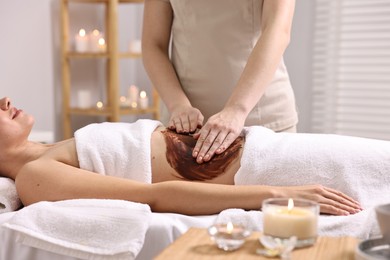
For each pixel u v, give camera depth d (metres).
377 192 1.70
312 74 4.32
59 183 1.70
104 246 1.49
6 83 4.14
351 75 4.21
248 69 1.93
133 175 1.78
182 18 2.17
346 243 1.17
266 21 2.05
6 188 1.79
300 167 1.72
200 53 2.14
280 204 1.20
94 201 1.59
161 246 1.52
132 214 1.52
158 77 2.17
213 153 1.77
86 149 1.79
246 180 1.74
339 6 4.19
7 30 4.12
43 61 4.31
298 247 1.14
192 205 1.64
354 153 1.73
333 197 1.60
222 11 2.10
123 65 4.98
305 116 4.38
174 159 1.81
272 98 2.16
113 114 4.38
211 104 2.16
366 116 4.19
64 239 1.52
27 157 1.93
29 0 4.22
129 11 4.98
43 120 4.34
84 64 4.73
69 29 4.59
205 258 1.09
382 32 4.09
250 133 1.83
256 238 1.21
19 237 1.53
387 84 4.10
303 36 4.32
